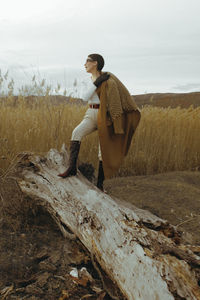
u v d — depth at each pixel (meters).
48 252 3.03
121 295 2.40
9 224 3.45
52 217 3.53
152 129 7.24
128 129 3.71
